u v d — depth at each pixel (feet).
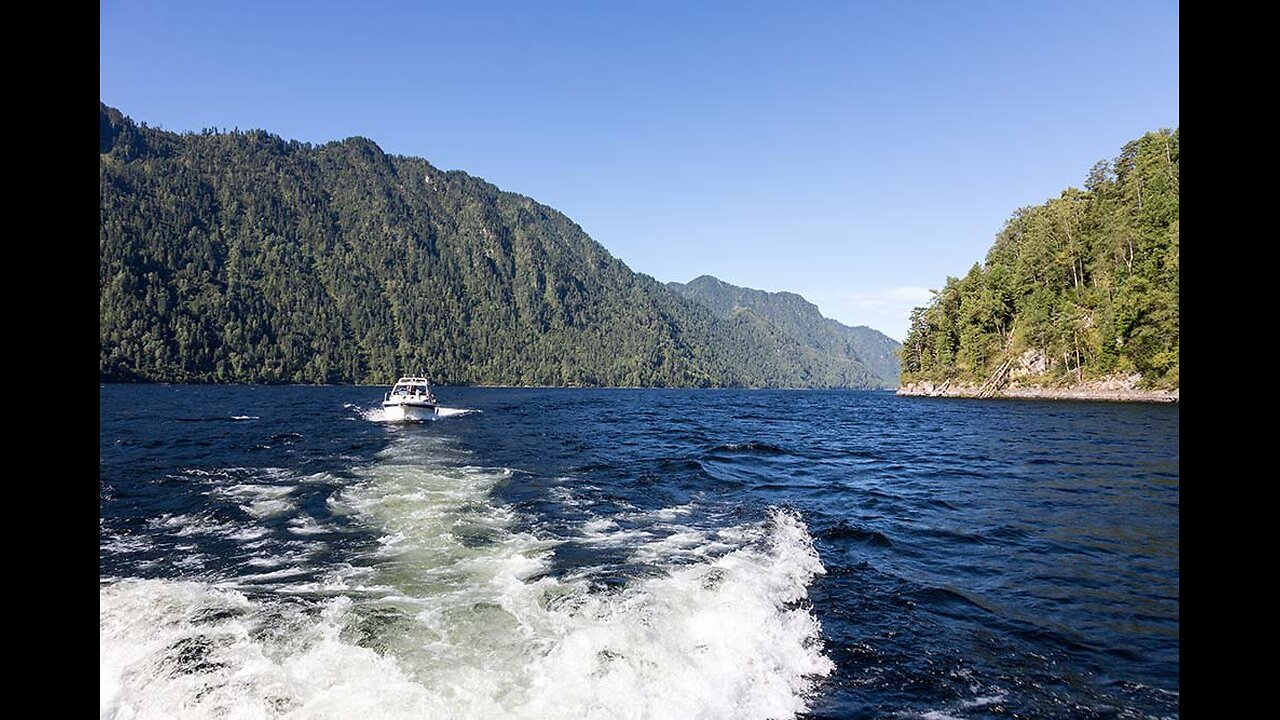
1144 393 199.72
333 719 17.38
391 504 41.32
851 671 22.67
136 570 28.84
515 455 69.10
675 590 26.48
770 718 19.79
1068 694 21.49
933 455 77.77
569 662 20.49
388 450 71.15
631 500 45.68
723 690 20.58
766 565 31.22
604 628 22.59
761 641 23.68
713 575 28.60
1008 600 28.76
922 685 21.90
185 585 26.25
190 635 21.50
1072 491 52.95
